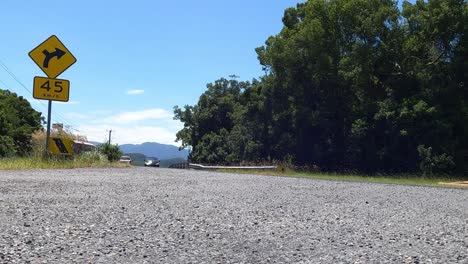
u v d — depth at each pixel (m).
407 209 7.34
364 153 37.72
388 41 38.06
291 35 43.91
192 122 78.69
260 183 12.38
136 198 7.53
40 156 17.25
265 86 47.47
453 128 33.72
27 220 5.16
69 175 12.65
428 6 36.56
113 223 5.20
